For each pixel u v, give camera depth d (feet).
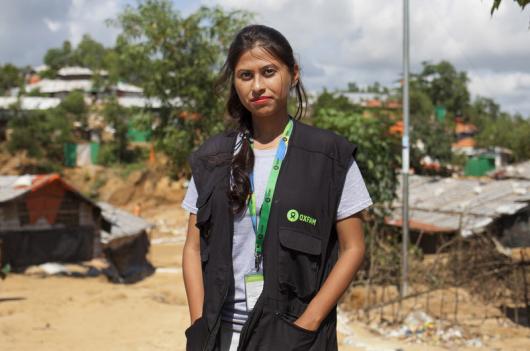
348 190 8.22
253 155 8.38
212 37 66.13
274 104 8.37
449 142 151.23
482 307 46.37
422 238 69.72
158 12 65.21
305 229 7.93
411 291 49.03
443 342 35.86
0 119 175.73
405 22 49.78
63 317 39.11
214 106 66.54
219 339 8.17
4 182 66.23
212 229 8.30
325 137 8.34
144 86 69.00
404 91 50.26
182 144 68.28
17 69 245.04
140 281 69.97
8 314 39.81
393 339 36.19
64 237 66.80
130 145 176.55
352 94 265.75
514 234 57.11
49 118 173.47
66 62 275.18
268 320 7.80
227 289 8.07
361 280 46.24
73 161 168.76
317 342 7.82
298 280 7.93
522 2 13.26
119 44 66.54
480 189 82.84
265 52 8.36
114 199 154.51
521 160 202.59
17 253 63.21
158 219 149.28
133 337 33.35
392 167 59.31
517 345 35.76
